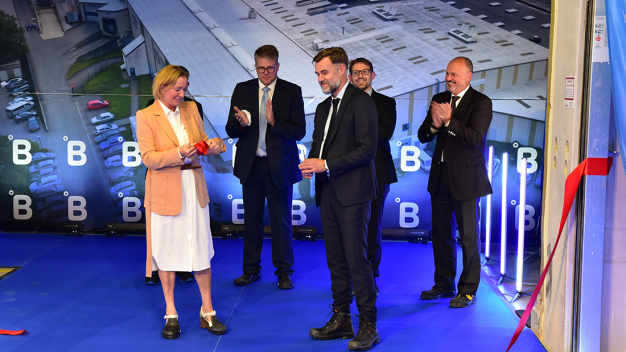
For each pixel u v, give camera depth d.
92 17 5.98
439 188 2.87
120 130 4.18
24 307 2.83
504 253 3.17
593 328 2.05
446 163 2.75
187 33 6.09
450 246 2.93
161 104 2.33
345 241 2.29
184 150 2.23
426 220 4.19
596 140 1.94
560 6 2.14
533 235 4.01
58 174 4.23
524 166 2.86
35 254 3.79
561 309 2.16
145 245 4.04
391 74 6.02
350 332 2.45
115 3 5.95
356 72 2.84
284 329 2.56
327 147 2.30
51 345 2.37
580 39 1.95
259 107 3.02
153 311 2.79
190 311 2.79
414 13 5.98
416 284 3.23
